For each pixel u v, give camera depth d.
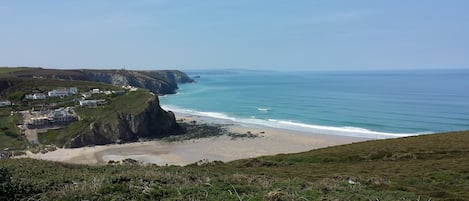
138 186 19.16
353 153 46.06
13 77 146.50
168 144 82.75
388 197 20.00
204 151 73.94
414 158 41.47
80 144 84.19
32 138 87.12
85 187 19.20
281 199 17.27
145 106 95.31
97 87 143.62
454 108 123.56
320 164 41.44
